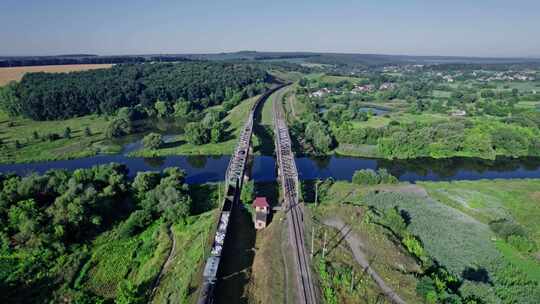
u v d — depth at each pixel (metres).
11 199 78.31
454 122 178.00
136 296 59.28
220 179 119.25
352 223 78.06
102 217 80.81
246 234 75.00
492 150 147.38
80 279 64.06
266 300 53.72
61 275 64.25
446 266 67.94
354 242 70.50
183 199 86.62
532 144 150.25
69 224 73.94
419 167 138.12
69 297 59.53
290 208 84.12
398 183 112.56
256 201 80.19
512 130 158.00
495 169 136.00
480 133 154.12
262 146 153.75
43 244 69.19
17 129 181.25
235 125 185.75
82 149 151.75
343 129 164.00
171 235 78.44
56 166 133.50
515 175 129.62
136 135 179.00
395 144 147.38
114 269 67.62
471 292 59.16
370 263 63.44
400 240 74.25
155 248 74.00
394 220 78.75
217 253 61.59
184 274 60.44
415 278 59.12
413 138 147.88
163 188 90.31
